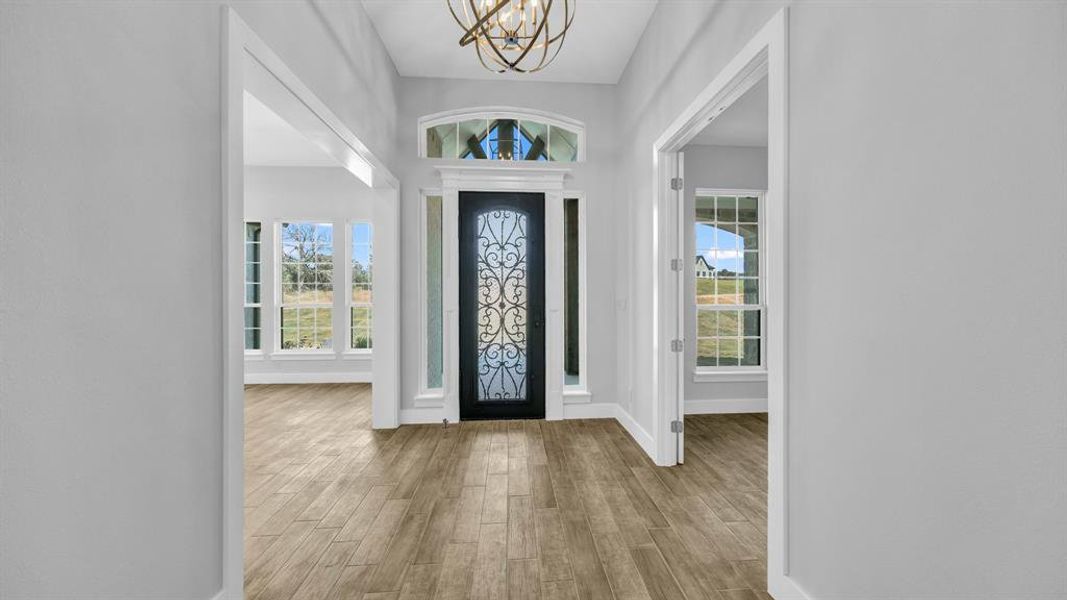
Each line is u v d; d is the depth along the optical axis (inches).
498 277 181.3
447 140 183.0
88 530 44.8
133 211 49.7
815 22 62.5
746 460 137.0
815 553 64.2
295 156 244.5
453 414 175.3
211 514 63.1
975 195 40.7
